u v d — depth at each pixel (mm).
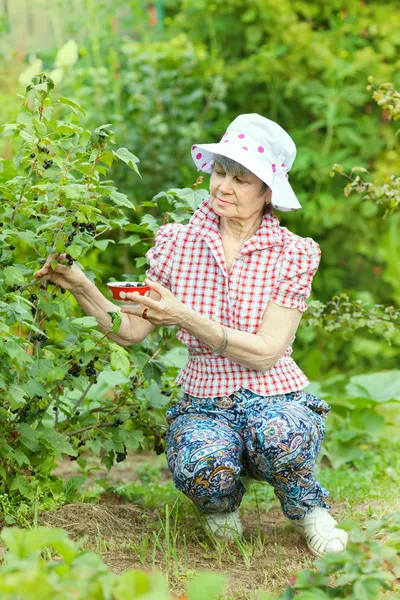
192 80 7652
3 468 3568
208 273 3449
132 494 4133
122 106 7688
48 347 3521
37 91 3260
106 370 5434
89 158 3285
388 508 4141
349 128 7688
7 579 1791
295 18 7863
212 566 3281
